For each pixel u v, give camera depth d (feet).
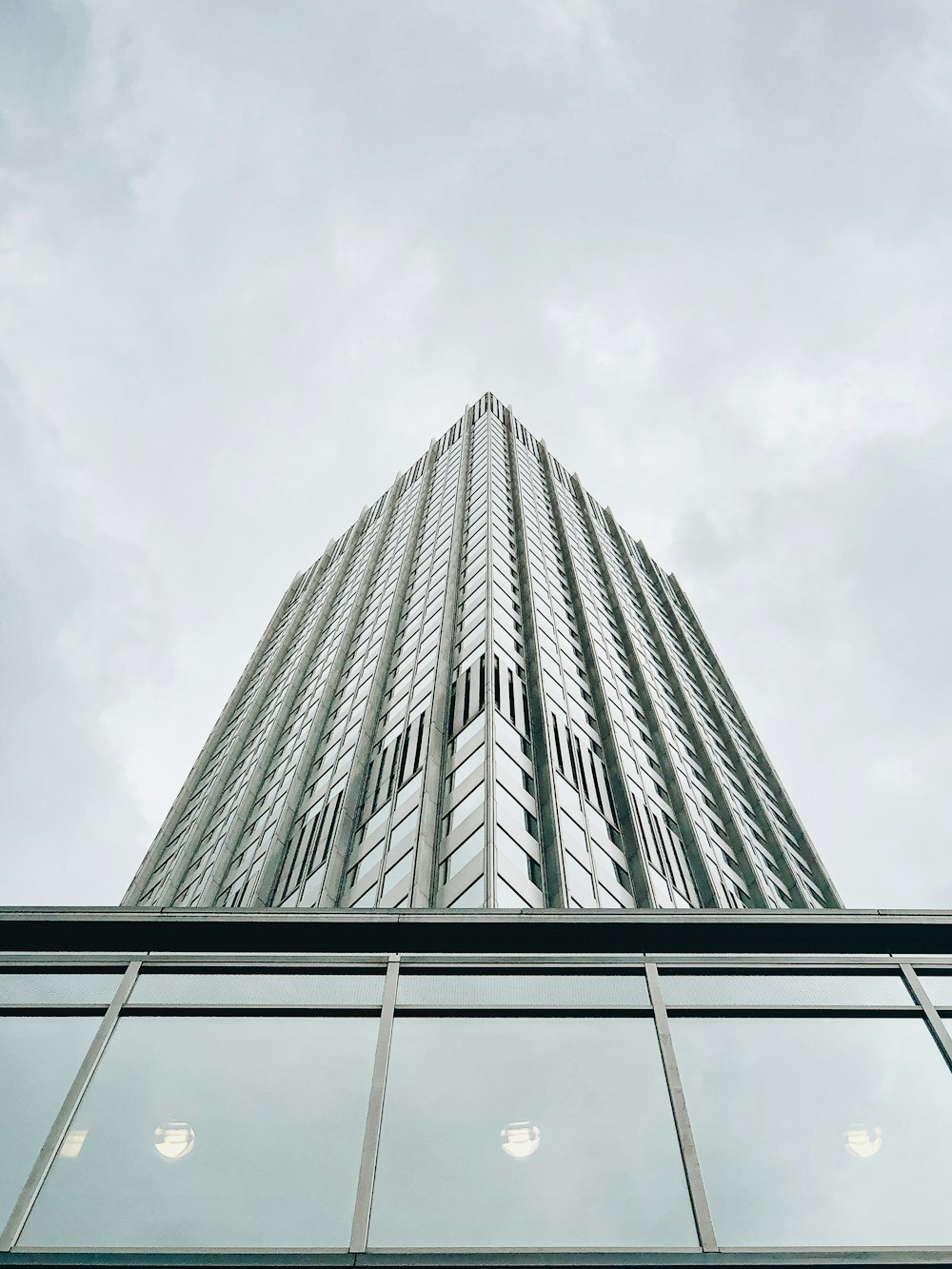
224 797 160.35
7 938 39.06
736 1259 26.84
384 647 145.69
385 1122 30.63
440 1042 33.88
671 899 98.58
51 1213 27.45
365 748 118.01
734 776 171.32
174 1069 32.60
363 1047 33.58
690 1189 28.78
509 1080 32.37
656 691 163.32
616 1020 35.19
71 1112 30.66
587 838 93.81
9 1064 32.60
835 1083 32.58
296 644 214.48
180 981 37.06
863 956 39.04
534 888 79.15
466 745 97.71
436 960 38.27
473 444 236.84
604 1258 26.84
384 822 97.76
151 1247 26.68
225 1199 28.17
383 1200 28.25
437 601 140.97
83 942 39.14
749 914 39.96
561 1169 29.43
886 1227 27.86
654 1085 32.27
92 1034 34.19
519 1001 36.09
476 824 81.41
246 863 122.11
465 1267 26.45
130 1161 29.19
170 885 137.28
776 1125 30.89
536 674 116.26
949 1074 33.09
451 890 75.97
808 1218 28.07
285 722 165.48
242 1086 32.04
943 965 38.52
